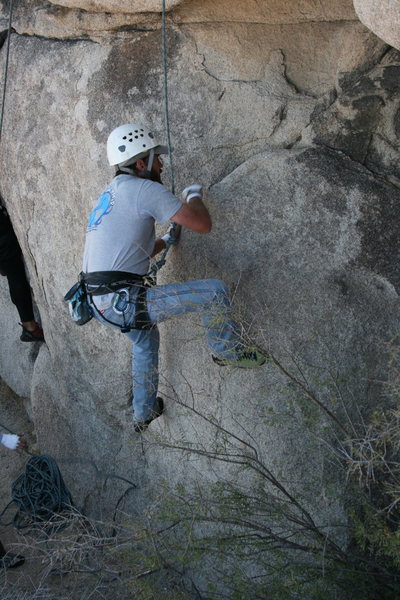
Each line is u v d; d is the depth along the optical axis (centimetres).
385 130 389
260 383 379
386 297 363
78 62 453
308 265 375
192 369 408
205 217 363
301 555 362
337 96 403
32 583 431
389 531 320
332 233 374
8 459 572
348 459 325
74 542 351
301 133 400
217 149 411
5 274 548
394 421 321
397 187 378
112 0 418
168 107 420
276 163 392
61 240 474
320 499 363
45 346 563
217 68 415
